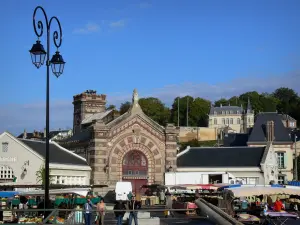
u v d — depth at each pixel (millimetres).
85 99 126812
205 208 30391
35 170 69750
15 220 39844
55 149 75500
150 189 77062
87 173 76062
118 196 60375
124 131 77625
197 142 162750
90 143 77375
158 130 78812
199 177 69688
